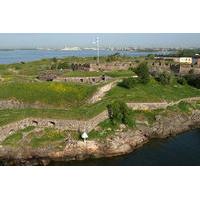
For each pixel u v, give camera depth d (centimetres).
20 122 6469
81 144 6294
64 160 6000
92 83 9519
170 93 9625
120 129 6962
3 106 8231
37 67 14288
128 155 6353
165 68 14688
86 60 15538
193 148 6762
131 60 15975
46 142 6216
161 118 8062
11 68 14188
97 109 7131
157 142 7100
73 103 8388
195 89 10731
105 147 6347
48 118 6619
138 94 8806
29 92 8538
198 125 8306
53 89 8700
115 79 9531
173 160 6122
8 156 5903
